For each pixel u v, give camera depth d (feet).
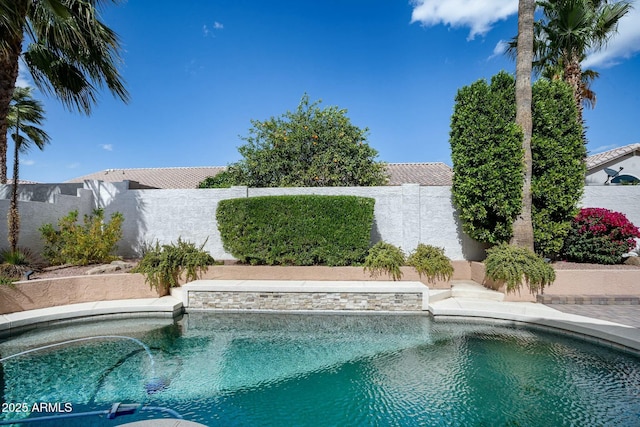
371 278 32.12
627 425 13.21
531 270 28.45
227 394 15.84
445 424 13.48
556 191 32.40
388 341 22.68
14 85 29.73
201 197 40.27
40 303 26.40
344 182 47.78
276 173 48.83
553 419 13.71
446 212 38.04
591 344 21.40
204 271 33.12
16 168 30.81
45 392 15.87
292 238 33.86
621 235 32.32
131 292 30.12
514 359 19.57
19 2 25.82
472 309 26.63
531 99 33.35
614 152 64.18
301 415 14.21
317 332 24.56
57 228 37.17
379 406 14.84
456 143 34.01
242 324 26.32
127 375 17.63
